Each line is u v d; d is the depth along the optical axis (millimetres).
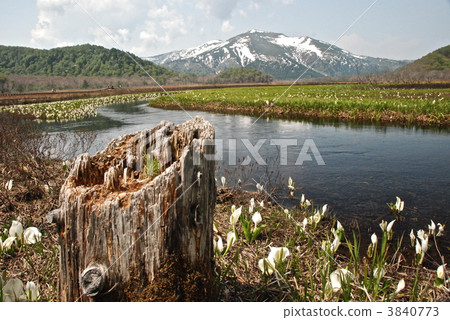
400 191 4809
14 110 18344
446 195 4586
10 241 2672
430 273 2717
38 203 3869
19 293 1855
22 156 4762
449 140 8719
